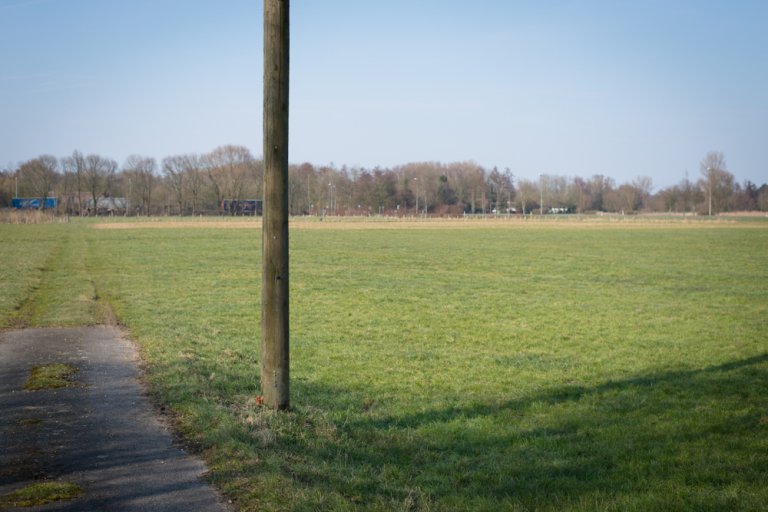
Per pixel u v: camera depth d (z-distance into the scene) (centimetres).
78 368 1177
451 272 3434
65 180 15138
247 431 812
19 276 2836
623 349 1598
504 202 18900
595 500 684
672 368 1395
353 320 1981
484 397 1170
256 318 1952
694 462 818
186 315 1964
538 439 922
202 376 1134
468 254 4628
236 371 1231
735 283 2995
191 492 631
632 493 709
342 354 1512
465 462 821
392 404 1116
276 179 882
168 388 1024
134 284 2764
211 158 16100
